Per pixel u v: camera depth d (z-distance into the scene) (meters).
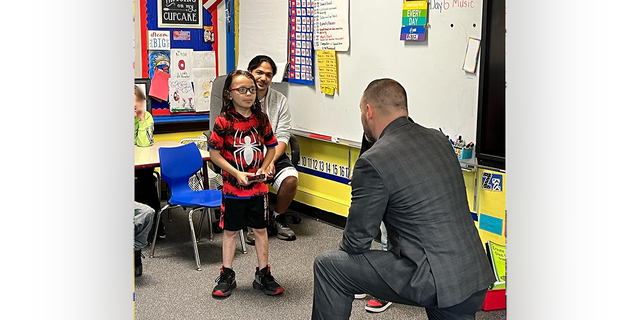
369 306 2.93
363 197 2.04
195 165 3.74
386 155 2.03
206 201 3.46
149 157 3.70
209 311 2.92
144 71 4.75
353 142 4.00
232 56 5.11
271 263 3.62
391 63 3.63
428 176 2.02
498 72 3.00
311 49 4.26
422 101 3.46
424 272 1.96
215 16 5.01
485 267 2.04
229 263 3.11
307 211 4.68
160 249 3.86
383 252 2.12
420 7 3.36
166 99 4.88
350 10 3.87
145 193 3.99
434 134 2.16
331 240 4.08
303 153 4.63
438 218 1.99
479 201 3.23
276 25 4.53
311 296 3.13
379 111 2.17
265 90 3.90
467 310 2.04
